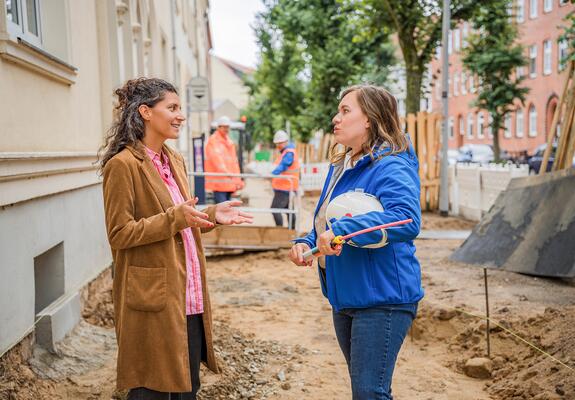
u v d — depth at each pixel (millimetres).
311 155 31031
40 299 5715
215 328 5867
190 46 27234
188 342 3449
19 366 4391
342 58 27938
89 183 6574
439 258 9797
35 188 4887
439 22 18891
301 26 28703
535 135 43844
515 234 8336
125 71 10461
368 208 3016
